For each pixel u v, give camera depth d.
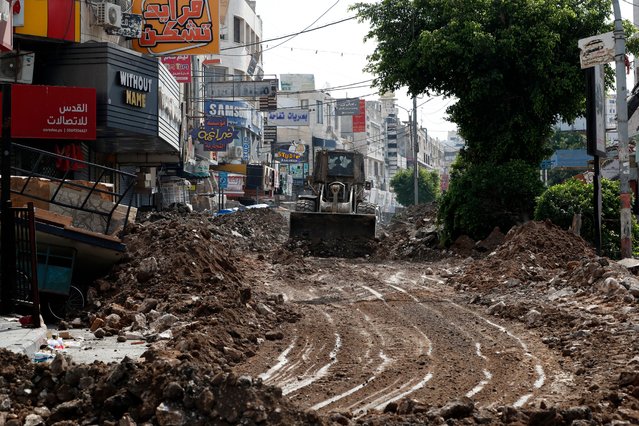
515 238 22.48
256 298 15.92
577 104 30.42
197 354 10.15
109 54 26.27
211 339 11.33
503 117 31.17
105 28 28.72
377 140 134.00
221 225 37.59
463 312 15.59
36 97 24.62
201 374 6.77
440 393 8.91
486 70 30.55
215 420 6.33
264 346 12.05
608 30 30.45
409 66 31.20
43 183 15.78
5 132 12.92
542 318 13.96
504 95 30.86
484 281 19.36
